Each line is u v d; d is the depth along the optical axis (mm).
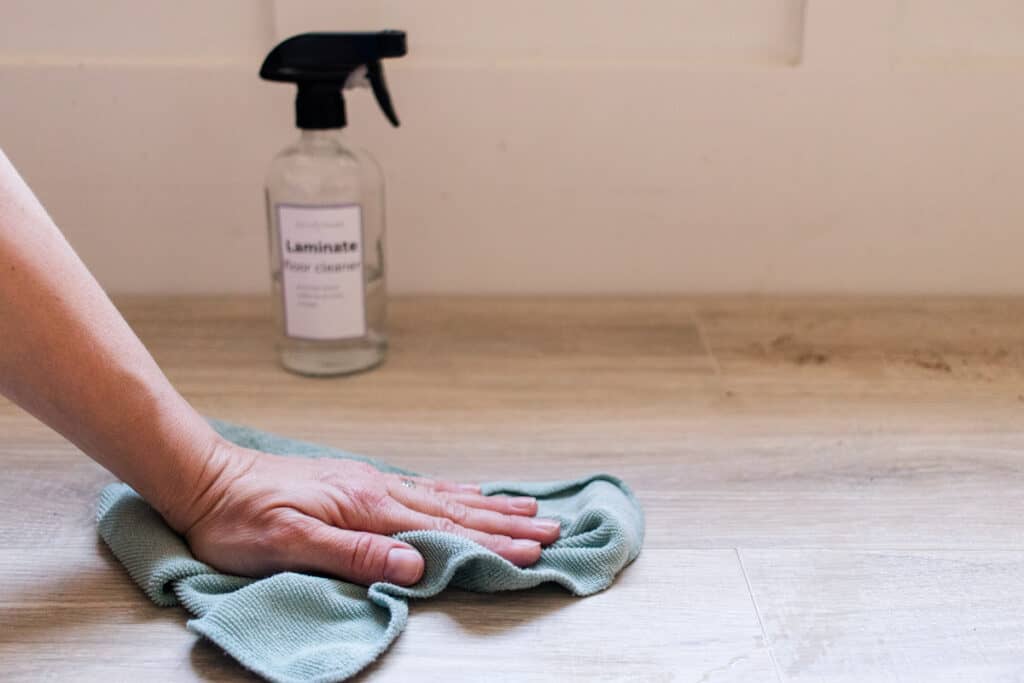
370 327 916
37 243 529
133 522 614
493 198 1021
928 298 1056
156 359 909
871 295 1057
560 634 550
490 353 936
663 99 985
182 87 975
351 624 553
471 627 556
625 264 1048
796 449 757
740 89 982
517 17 970
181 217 1022
